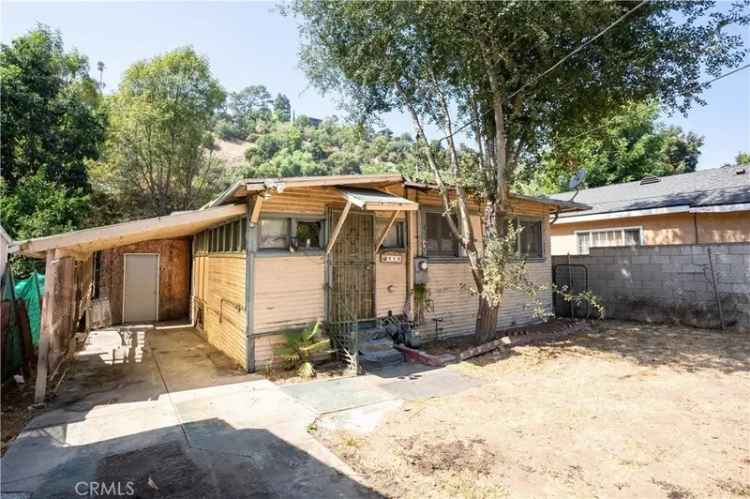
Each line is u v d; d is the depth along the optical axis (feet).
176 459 12.34
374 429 14.62
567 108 27.43
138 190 69.05
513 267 29.40
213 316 31.99
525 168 31.17
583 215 47.67
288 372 22.43
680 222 40.96
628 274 38.29
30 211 43.06
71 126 53.26
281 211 23.75
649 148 77.41
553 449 12.82
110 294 43.91
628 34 23.35
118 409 16.92
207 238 36.22
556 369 22.65
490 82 24.77
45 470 11.67
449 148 28.27
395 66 26.32
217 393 18.98
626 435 13.76
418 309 29.55
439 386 19.90
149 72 65.26
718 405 16.47
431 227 31.42
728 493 10.19
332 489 10.55
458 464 11.89
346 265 26.50
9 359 20.49
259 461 12.17
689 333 31.19
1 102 47.39
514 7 20.26
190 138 69.15
